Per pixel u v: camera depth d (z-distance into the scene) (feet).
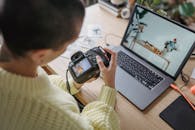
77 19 1.43
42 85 1.62
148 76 3.19
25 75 1.55
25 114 1.59
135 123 2.67
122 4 4.43
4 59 1.48
